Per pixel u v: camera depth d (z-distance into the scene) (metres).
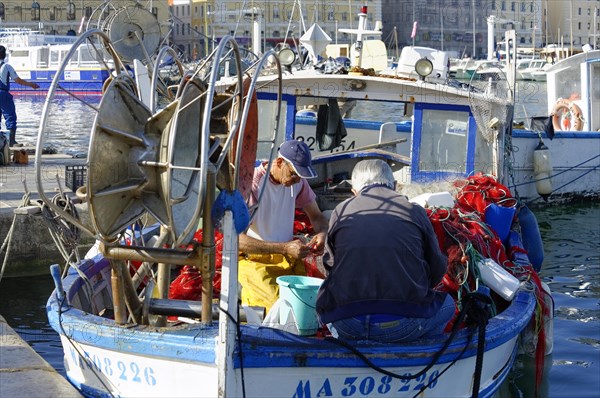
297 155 7.71
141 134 5.56
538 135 18.78
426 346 6.10
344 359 5.87
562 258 14.60
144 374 6.04
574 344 9.98
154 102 5.84
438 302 6.25
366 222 6.04
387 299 5.96
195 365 5.82
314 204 8.26
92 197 5.28
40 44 62.47
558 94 21.94
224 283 5.57
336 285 6.04
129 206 5.59
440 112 10.95
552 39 137.00
